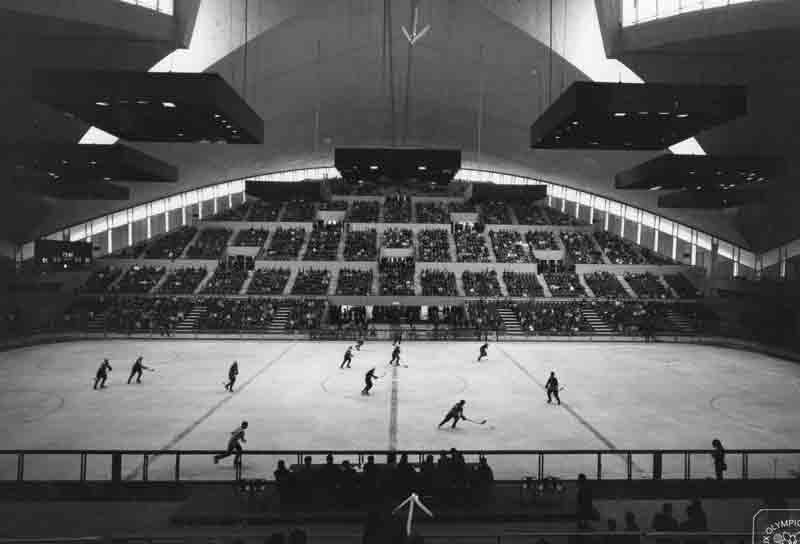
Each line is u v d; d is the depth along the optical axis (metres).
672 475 13.70
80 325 41.31
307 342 37.78
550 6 26.52
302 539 7.30
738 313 42.53
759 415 19.59
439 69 35.38
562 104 15.68
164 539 7.58
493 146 49.88
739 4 21.20
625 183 30.50
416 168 20.22
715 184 29.44
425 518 10.20
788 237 40.22
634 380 25.75
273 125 42.69
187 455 14.83
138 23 22.56
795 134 28.36
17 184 32.31
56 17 20.42
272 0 27.31
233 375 22.38
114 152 24.70
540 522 10.27
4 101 26.20
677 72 26.67
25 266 45.78
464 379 25.30
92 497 11.35
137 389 22.83
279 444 15.67
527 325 42.12
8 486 11.59
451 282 47.56
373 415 18.81
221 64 28.59
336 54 33.31
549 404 20.72
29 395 21.69
